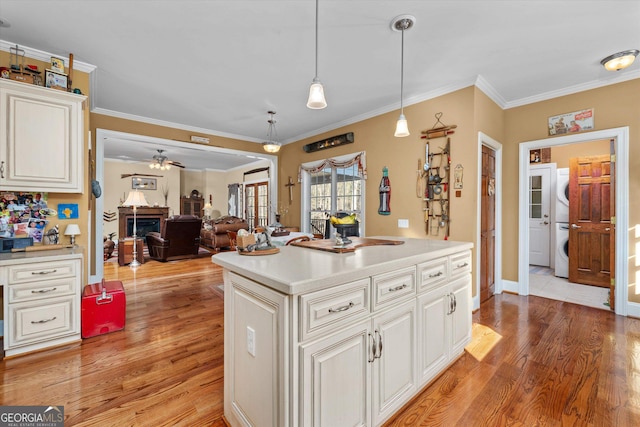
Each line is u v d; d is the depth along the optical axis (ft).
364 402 4.51
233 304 4.84
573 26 7.30
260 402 4.10
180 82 10.79
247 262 4.80
